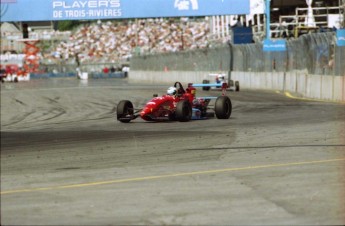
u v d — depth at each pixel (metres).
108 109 79.12
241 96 98.44
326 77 84.94
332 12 121.00
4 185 27.50
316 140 40.25
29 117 72.88
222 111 58.06
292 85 105.12
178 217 20.44
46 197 24.31
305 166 30.05
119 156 36.31
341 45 74.88
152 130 50.50
